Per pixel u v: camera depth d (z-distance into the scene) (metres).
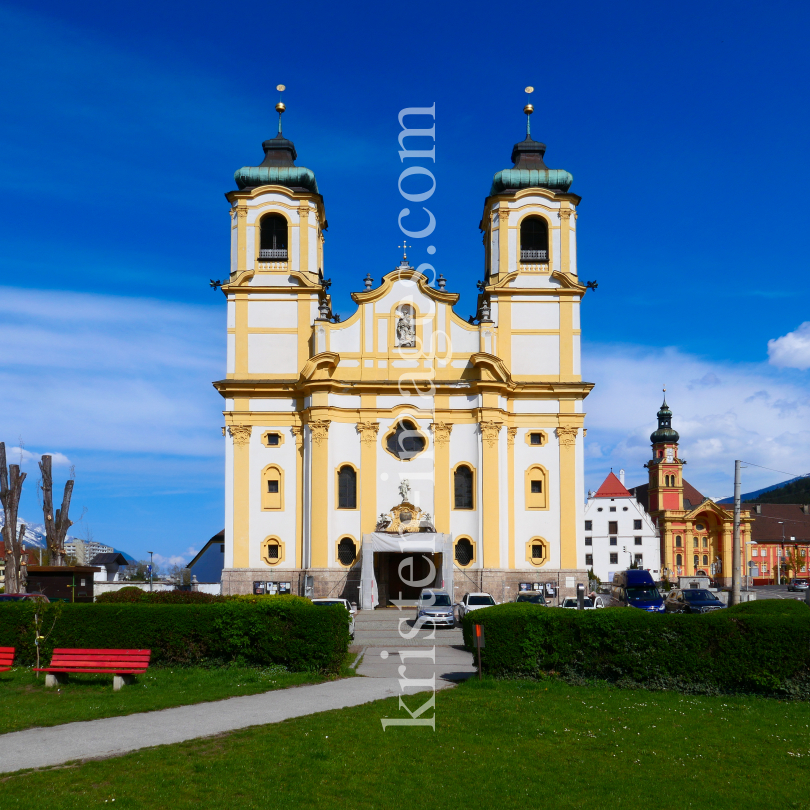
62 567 54.00
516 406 67.75
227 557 65.88
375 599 62.69
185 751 16.88
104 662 23.52
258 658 25.91
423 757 16.70
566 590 65.81
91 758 16.41
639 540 135.50
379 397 66.56
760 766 16.48
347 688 23.64
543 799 14.55
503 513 65.88
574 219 69.75
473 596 53.19
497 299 68.62
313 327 67.56
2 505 62.94
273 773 15.52
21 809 13.58
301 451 66.75
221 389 67.00
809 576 165.38
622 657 23.48
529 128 72.88
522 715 20.14
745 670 22.62
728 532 157.38
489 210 70.69
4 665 24.58
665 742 18.02
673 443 162.12
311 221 69.00
